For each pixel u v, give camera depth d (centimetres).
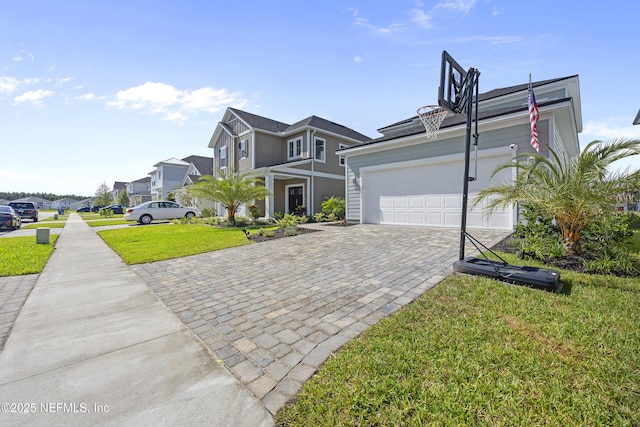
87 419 175
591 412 164
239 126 2041
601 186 454
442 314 296
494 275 400
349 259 574
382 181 1113
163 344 268
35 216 2150
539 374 197
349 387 194
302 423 168
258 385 206
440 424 160
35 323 318
